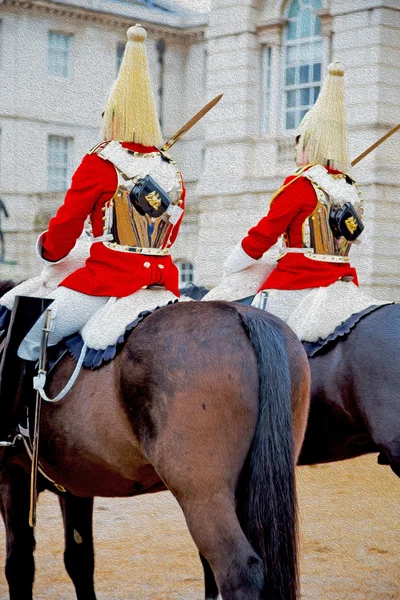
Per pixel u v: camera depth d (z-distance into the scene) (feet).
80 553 19.45
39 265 81.61
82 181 17.13
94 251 17.43
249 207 72.90
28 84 82.17
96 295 17.07
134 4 84.74
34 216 82.38
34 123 82.84
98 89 84.79
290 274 21.15
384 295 61.31
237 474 14.47
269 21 73.26
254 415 14.53
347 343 20.18
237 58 74.38
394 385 19.38
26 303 17.58
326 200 20.99
